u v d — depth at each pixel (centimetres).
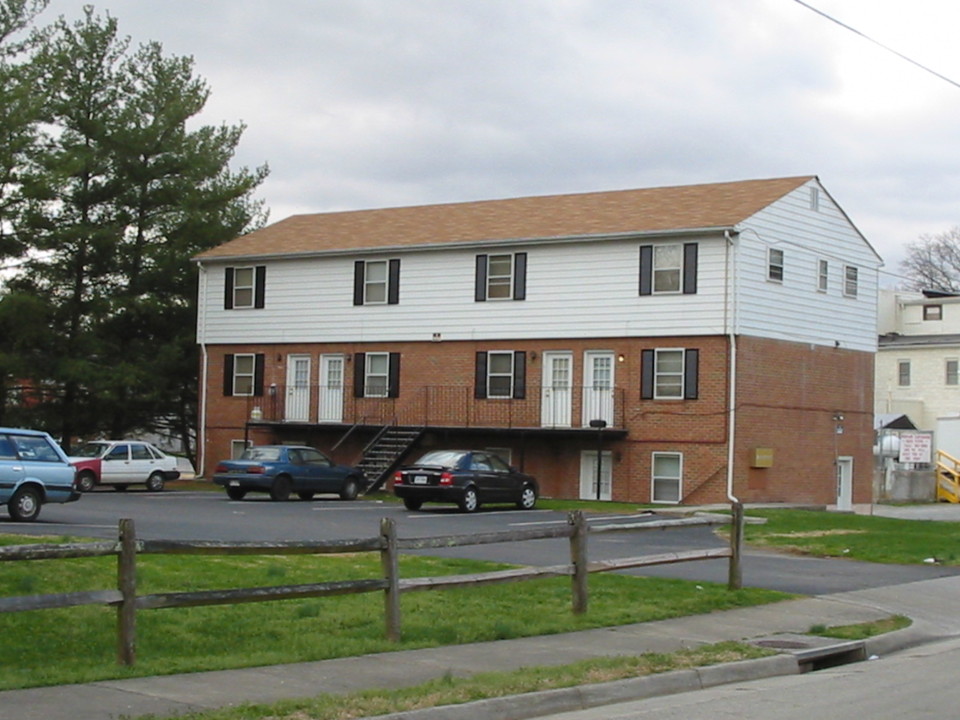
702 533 2731
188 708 970
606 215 3978
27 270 4556
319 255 4356
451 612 1492
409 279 4212
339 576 1728
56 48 4544
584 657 1266
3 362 4322
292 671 1141
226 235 4925
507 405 3994
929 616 1652
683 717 1032
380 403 4234
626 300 3797
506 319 4009
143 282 4672
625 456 3778
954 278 8662
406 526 2741
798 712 1049
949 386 6366
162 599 1121
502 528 2686
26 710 944
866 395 4188
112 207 4716
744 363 3656
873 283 4231
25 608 1015
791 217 3866
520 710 1049
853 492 4116
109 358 4653
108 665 1110
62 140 4634
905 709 1059
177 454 6188
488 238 4022
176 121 4725
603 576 1870
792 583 1902
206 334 4619
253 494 3953
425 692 1052
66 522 2455
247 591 1168
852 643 1397
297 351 4425
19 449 2406
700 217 3725
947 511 4534
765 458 3688
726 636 1423
